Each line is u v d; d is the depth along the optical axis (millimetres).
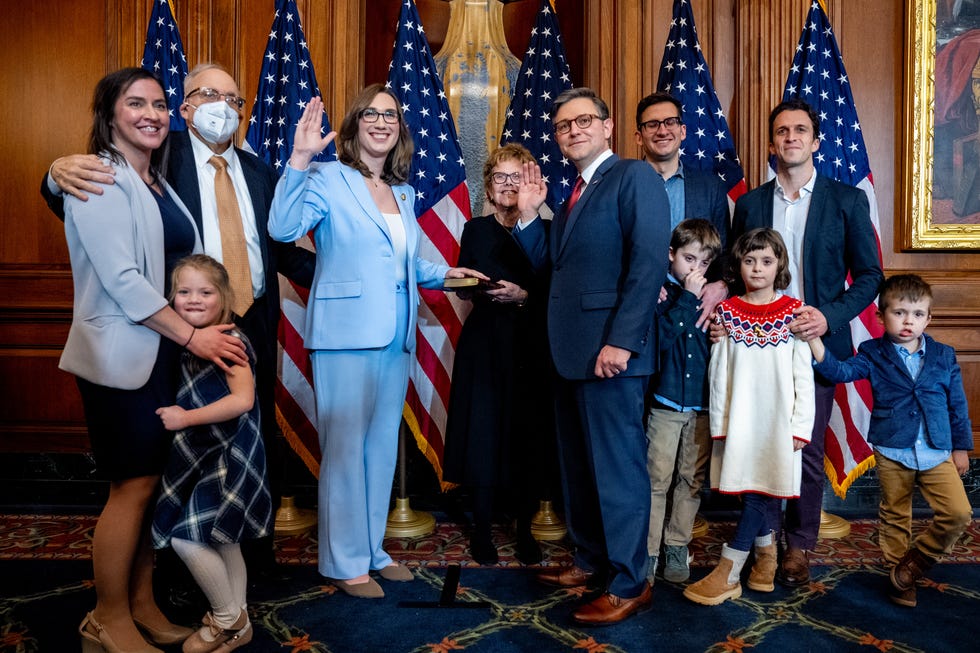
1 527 3525
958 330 4090
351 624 2443
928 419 2695
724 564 2658
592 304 2451
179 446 2084
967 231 4078
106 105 2152
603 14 4141
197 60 4078
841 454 3754
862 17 4113
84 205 2037
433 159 3820
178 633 2281
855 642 2322
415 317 2834
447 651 2252
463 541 3416
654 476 2803
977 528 3586
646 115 3156
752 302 2715
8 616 2477
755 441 2639
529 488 3117
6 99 4086
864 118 4129
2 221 4098
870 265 2865
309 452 3711
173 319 2082
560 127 2605
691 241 2787
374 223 2666
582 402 2492
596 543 2732
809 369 2617
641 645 2299
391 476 2863
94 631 2133
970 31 4066
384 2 4367
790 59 4043
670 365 2797
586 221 2496
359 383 2668
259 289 2701
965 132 4078
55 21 4074
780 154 2967
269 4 4133
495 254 3184
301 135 2477
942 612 2559
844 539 3422
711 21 4152
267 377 2730
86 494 4027
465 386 3164
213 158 2617
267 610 2553
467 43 4410
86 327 2076
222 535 2061
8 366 4062
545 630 2406
